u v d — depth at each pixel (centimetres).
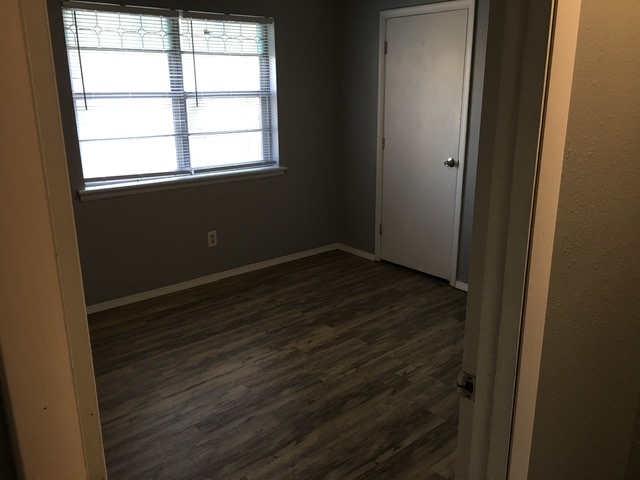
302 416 251
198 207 407
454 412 253
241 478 212
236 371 292
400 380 281
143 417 252
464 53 370
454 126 388
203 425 246
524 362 97
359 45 445
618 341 127
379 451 226
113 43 348
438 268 425
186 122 392
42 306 58
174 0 361
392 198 449
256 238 448
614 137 104
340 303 383
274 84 431
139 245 381
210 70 398
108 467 218
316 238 493
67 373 62
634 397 141
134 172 375
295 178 462
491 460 105
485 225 95
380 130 444
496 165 90
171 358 307
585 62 91
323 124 471
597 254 110
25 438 60
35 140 54
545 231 91
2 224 54
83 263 357
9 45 51
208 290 409
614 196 109
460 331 337
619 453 143
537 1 79
